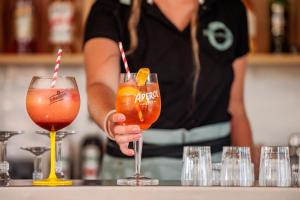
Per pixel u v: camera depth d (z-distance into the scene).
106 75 2.12
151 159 2.17
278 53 3.27
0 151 1.55
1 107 3.49
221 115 2.25
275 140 3.47
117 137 1.54
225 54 2.27
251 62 3.23
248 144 2.39
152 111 1.54
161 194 1.39
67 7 3.26
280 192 1.40
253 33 3.25
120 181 1.50
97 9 2.21
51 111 1.50
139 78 1.54
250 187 1.40
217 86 2.23
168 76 2.20
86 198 1.39
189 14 2.25
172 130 2.19
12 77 3.49
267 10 3.43
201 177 1.51
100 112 1.84
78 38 3.35
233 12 2.32
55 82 1.51
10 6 3.39
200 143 2.21
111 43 2.16
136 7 2.21
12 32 3.36
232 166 1.50
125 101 1.53
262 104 3.48
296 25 3.40
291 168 1.54
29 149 1.62
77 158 3.42
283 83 3.48
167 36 2.21
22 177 3.32
